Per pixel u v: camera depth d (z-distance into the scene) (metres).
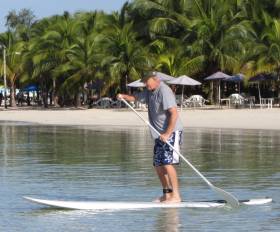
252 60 101.81
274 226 16.52
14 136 50.16
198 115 78.00
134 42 114.00
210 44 107.19
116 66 111.50
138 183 23.84
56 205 19.02
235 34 106.19
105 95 130.25
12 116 89.50
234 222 17.03
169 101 19.16
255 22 108.81
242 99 101.38
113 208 18.95
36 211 18.66
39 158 33.16
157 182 24.06
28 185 23.62
